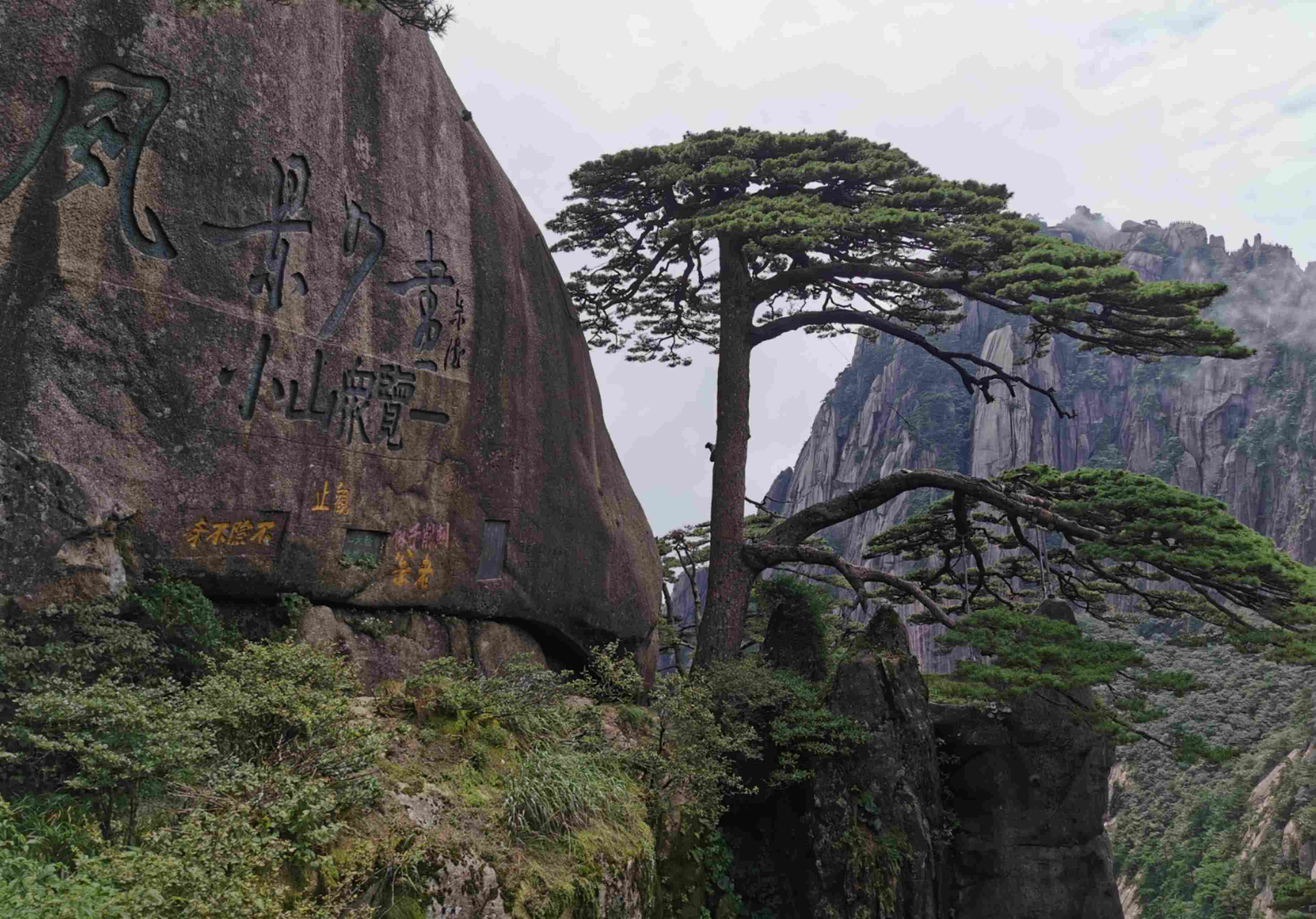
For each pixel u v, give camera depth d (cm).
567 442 1596
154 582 910
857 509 2027
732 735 1469
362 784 710
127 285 875
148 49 888
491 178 1440
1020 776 1752
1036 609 1861
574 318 1720
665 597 2594
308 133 1070
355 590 1147
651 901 1005
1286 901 3322
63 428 825
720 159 2033
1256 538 1600
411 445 1231
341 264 1116
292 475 1048
